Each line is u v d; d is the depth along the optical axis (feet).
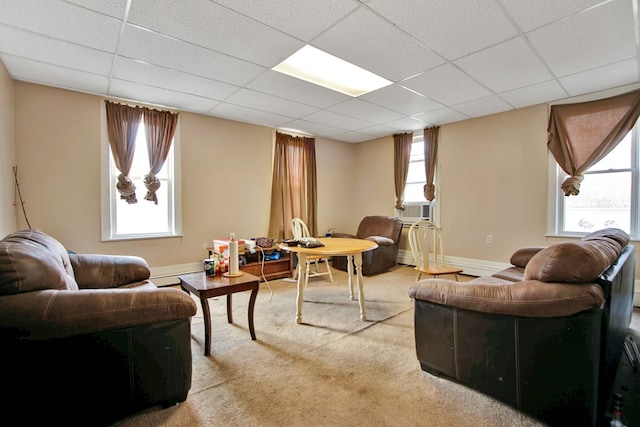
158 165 12.32
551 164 12.10
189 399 5.42
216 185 14.16
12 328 4.08
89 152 11.12
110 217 11.62
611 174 10.99
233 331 8.32
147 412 5.08
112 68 9.12
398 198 17.38
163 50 8.11
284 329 8.47
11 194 9.48
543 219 12.35
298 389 5.72
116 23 6.88
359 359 6.84
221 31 7.25
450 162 15.29
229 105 12.51
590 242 5.53
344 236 16.66
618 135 10.48
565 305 4.42
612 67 9.06
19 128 9.91
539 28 7.11
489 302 5.09
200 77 9.80
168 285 12.83
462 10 6.47
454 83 10.29
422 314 6.16
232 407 5.23
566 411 4.54
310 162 17.39
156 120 12.26
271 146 16.12
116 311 4.60
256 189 15.51
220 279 7.70
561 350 4.54
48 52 8.14
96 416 4.58
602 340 4.43
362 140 19.39
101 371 4.56
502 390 5.11
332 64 9.48
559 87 10.61
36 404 4.26
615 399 5.38
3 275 4.18
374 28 7.13
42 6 6.24
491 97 11.59
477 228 14.34
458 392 5.60
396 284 13.23
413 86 10.55
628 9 6.37
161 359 4.97
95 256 7.87
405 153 17.11
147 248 12.39
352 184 20.11
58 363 4.32
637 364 6.43
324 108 12.91
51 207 10.48
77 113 10.90
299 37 7.52
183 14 6.57
